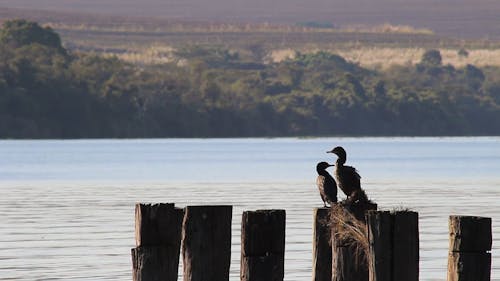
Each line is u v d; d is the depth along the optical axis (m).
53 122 151.75
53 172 74.19
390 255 14.64
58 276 23.64
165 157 102.50
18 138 147.50
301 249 27.62
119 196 48.94
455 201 45.12
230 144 146.75
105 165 85.88
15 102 148.00
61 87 152.88
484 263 14.59
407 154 111.94
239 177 67.25
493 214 38.22
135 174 71.38
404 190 53.47
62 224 34.72
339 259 15.50
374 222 14.66
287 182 61.28
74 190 53.66
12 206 42.66
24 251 27.64
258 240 15.05
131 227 33.69
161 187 56.44
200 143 149.50
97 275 23.73
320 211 15.94
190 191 52.84
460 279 14.59
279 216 15.12
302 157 103.12
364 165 86.25
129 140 157.12
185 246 14.84
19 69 150.75
